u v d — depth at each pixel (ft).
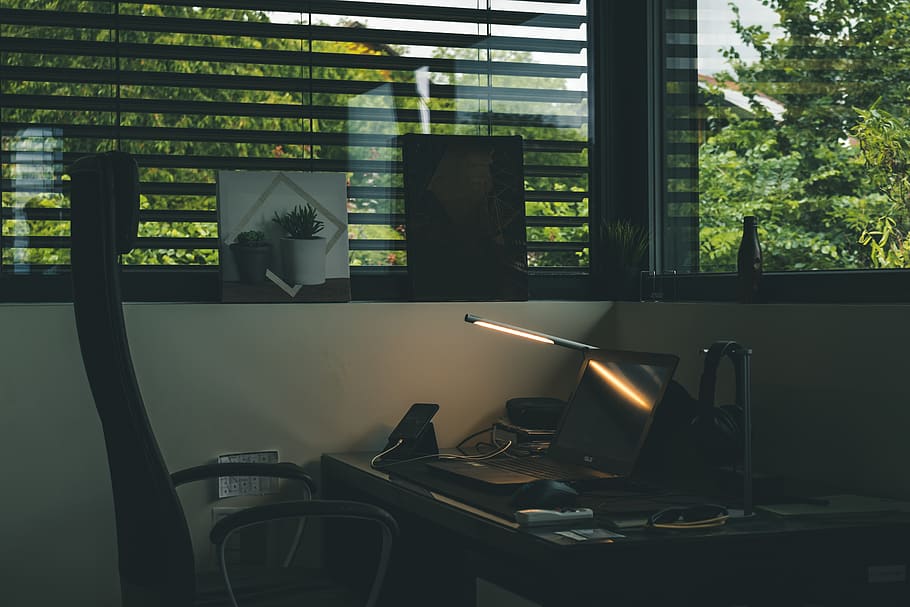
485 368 10.02
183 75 9.78
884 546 5.98
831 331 7.39
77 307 6.46
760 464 8.12
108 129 9.59
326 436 9.53
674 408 7.72
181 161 9.75
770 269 8.66
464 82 10.59
